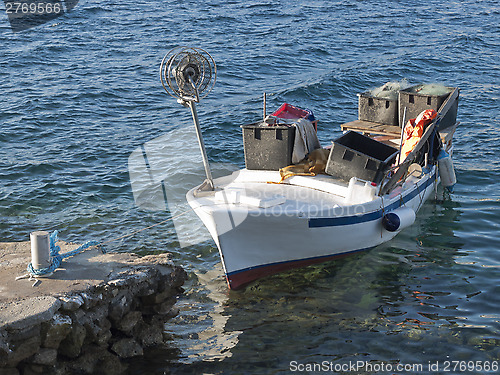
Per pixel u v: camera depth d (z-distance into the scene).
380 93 14.09
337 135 17.31
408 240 11.09
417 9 39.66
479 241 11.00
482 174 14.26
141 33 31.75
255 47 28.42
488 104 19.97
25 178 13.71
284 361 7.60
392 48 28.72
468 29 33.03
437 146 12.76
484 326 8.30
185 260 10.21
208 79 9.21
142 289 7.83
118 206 12.21
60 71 24.06
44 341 6.73
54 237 7.97
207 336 8.13
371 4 41.59
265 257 9.66
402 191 11.12
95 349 7.25
